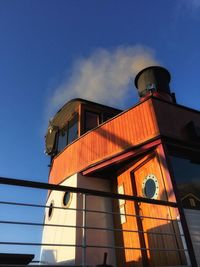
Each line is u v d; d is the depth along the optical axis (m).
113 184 7.83
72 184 7.84
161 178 6.12
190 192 5.91
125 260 6.62
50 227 8.34
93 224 7.16
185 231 5.15
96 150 7.77
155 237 5.95
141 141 6.61
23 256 3.97
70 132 9.62
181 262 5.10
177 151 6.43
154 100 6.92
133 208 6.79
